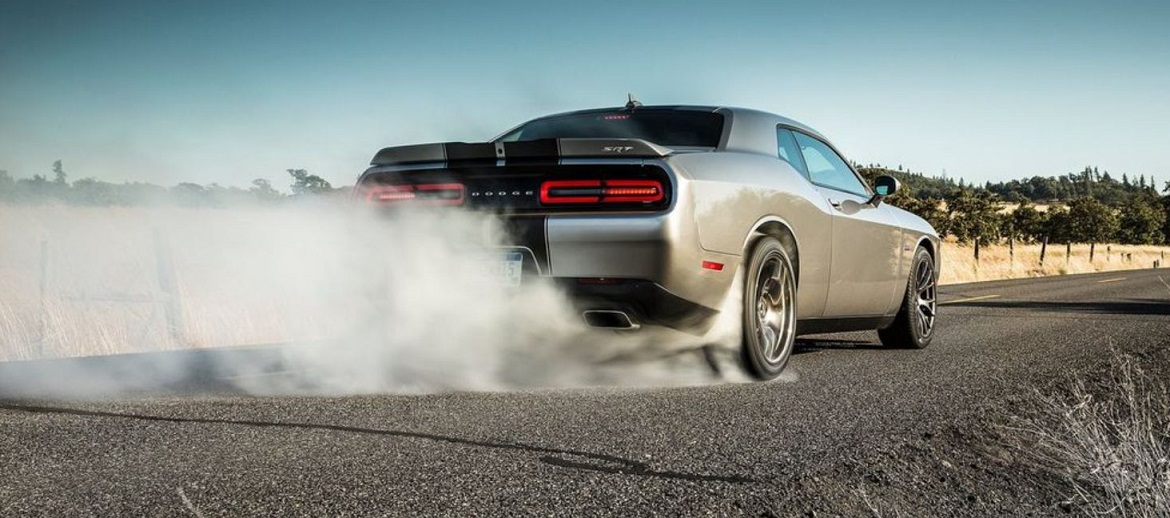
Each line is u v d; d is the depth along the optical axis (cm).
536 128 479
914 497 239
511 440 279
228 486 228
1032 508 238
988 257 2806
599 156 371
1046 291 1343
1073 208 7656
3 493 223
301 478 235
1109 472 259
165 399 352
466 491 225
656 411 330
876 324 546
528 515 207
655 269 364
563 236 368
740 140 436
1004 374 459
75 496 220
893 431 308
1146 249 7025
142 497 219
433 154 392
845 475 250
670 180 367
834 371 458
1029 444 303
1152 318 840
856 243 498
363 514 207
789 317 437
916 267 580
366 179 409
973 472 266
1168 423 351
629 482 235
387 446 270
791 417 325
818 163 506
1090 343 617
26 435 285
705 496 225
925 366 484
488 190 384
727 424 309
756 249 407
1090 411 344
